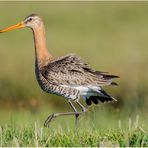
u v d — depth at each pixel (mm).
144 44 25562
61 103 19094
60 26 28562
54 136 9680
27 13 30641
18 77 20906
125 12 31047
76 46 25125
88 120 11508
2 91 19891
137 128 10039
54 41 25891
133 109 16359
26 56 23281
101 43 25609
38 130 9938
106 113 15164
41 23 12383
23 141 9438
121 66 22141
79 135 9758
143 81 20641
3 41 25734
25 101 19406
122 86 20297
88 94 12039
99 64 22484
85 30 27891
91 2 32844
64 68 11875
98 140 9398
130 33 27391
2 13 30500
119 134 9688
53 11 31125
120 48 24781
